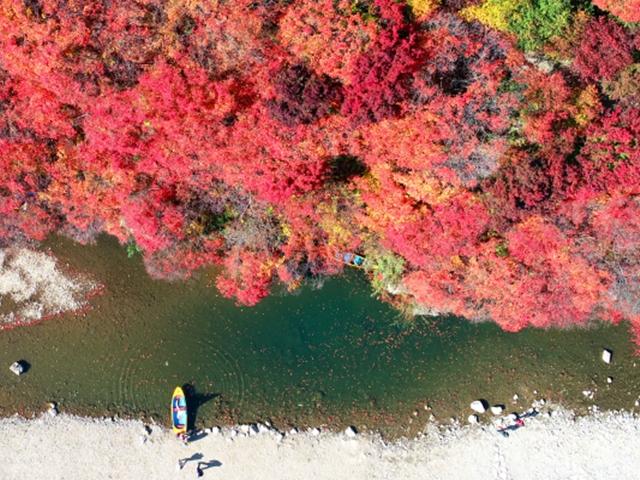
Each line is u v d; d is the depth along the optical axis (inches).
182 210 729.6
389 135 609.3
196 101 576.7
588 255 708.0
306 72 564.7
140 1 542.3
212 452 812.6
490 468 799.7
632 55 565.9
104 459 813.9
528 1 543.8
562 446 801.6
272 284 819.4
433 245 718.5
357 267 810.8
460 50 563.5
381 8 532.4
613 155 619.8
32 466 813.2
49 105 616.4
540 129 597.9
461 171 638.5
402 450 809.5
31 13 542.6
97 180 708.7
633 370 813.9
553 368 818.2
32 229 801.6
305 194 693.9
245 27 539.2
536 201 638.5
